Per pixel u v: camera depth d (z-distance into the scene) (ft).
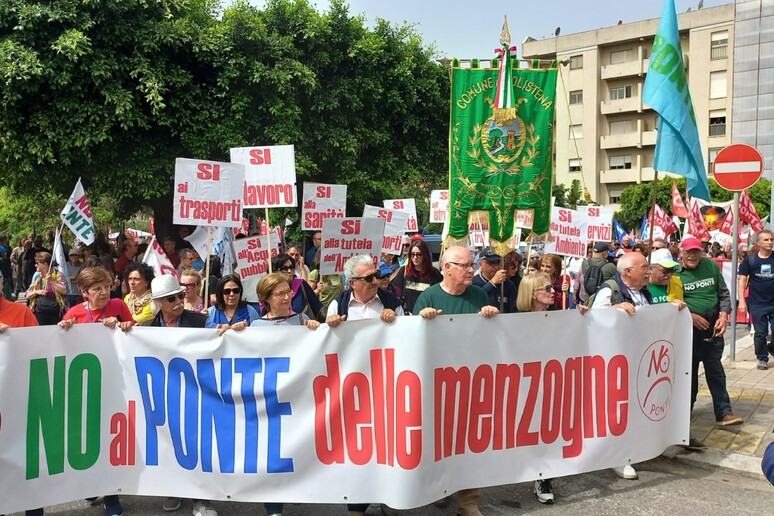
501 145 17.97
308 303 20.30
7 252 50.98
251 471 13.10
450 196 18.20
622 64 189.57
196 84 46.96
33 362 12.83
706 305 19.11
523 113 17.95
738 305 43.88
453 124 18.04
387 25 57.67
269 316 15.16
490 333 13.33
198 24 49.98
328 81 53.01
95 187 44.88
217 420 13.25
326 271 21.98
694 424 19.44
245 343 13.15
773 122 182.80
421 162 61.93
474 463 13.30
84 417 13.29
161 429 13.44
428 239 60.90
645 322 15.19
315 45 51.72
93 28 41.75
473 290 14.46
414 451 12.49
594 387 14.53
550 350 13.99
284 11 50.93
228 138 45.11
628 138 190.70
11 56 38.73
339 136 51.57
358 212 61.36
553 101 18.02
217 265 28.81
